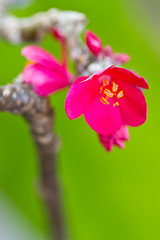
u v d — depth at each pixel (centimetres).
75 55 27
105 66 27
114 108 26
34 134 28
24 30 31
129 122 26
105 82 26
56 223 33
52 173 30
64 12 29
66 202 35
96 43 26
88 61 27
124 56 27
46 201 32
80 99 25
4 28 32
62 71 27
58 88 27
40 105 27
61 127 35
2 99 26
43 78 26
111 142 26
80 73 27
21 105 26
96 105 26
